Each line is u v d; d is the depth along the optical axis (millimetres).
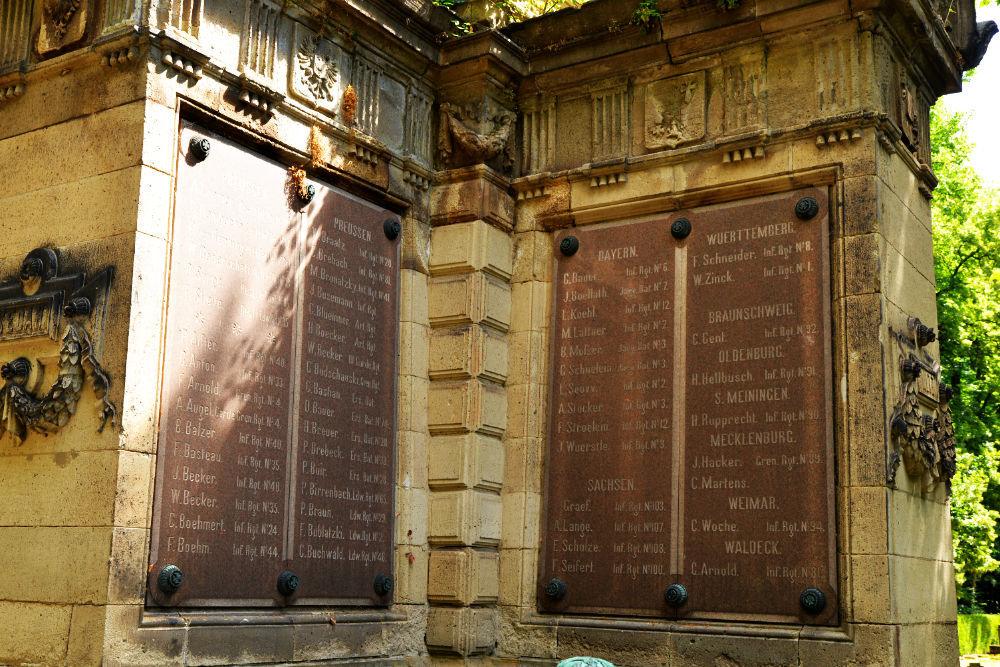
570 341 11453
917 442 9922
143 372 8352
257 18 9906
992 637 30500
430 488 11203
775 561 9820
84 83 9102
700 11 10922
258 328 9586
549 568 11039
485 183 11594
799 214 10320
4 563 8500
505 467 11430
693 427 10516
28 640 8180
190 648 8453
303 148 10250
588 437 11117
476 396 11203
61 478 8352
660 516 10516
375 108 11188
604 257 11438
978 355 22500
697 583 10180
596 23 11586
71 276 8719
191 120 9203
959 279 21922
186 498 8656
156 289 8555
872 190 9961
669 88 11273
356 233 10875
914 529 9969
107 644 7812
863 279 9859
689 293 10828
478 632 10852
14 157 9414
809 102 10438
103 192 8742
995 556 29047
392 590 10688
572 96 11898
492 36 11500
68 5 9219
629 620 10453
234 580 9008
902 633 9281
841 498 9609
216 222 9305
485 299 11461
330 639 9758
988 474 21359
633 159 11258
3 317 8984
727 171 10766
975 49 11977
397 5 11148
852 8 10219
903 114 10734
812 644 9398
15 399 8547
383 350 11016
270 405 9586
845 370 9797
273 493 9492
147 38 8719
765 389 10203
